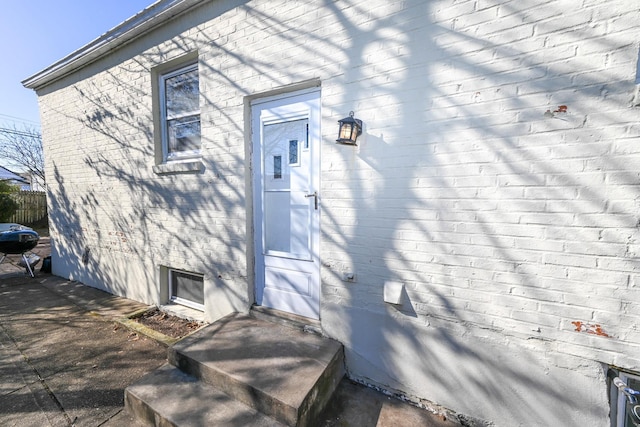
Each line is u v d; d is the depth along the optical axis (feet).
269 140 8.94
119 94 12.50
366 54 6.81
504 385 5.86
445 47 5.96
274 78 8.23
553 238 5.29
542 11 5.11
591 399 5.18
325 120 7.47
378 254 7.02
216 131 9.59
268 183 9.07
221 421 5.56
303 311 8.73
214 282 10.14
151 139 11.53
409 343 6.80
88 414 6.40
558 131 5.13
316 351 7.22
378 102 6.73
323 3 7.29
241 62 8.82
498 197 5.69
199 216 10.32
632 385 5.07
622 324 4.87
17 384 7.38
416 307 6.65
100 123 13.53
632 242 4.73
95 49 12.55
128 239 12.98
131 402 6.36
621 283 4.84
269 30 8.21
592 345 5.11
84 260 15.47
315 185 8.16
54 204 17.11
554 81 5.10
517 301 5.66
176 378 6.84
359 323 7.39
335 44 7.19
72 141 15.17
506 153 5.56
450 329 6.33
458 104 5.92
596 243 4.97
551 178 5.23
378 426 6.12
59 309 12.31
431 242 6.40
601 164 4.85
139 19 10.78
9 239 17.56
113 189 13.33
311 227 8.34
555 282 5.32
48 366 8.19
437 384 6.54
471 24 5.69
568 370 5.32
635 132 4.60
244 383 6.00
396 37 6.43
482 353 6.04
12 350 9.03
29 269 17.78
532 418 5.67
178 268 11.17
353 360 7.54
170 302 12.26
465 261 6.08
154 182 11.57
